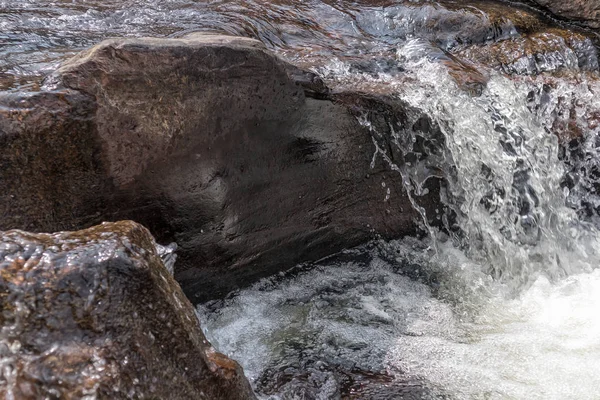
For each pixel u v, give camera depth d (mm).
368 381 3969
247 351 4270
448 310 4805
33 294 2438
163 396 2578
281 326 4531
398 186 5289
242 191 4465
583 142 5734
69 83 3629
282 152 4680
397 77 5508
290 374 4023
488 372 4066
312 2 6781
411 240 5500
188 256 4332
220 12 6340
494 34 6371
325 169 4941
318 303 4789
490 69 5898
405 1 6703
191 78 3982
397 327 4570
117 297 2527
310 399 3766
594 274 5395
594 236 5715
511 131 5520
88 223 3854
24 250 2543
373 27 6484
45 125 3549
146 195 4020
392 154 5176
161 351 2635
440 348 4316
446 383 3957
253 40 4352
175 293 2824
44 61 4633
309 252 5094
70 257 2531
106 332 2479
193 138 4094
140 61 3781
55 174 3656
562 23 6855
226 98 4188
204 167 4199
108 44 3723
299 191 4840
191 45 3955
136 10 6188
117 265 2555
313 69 5441
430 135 5223
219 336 4379
